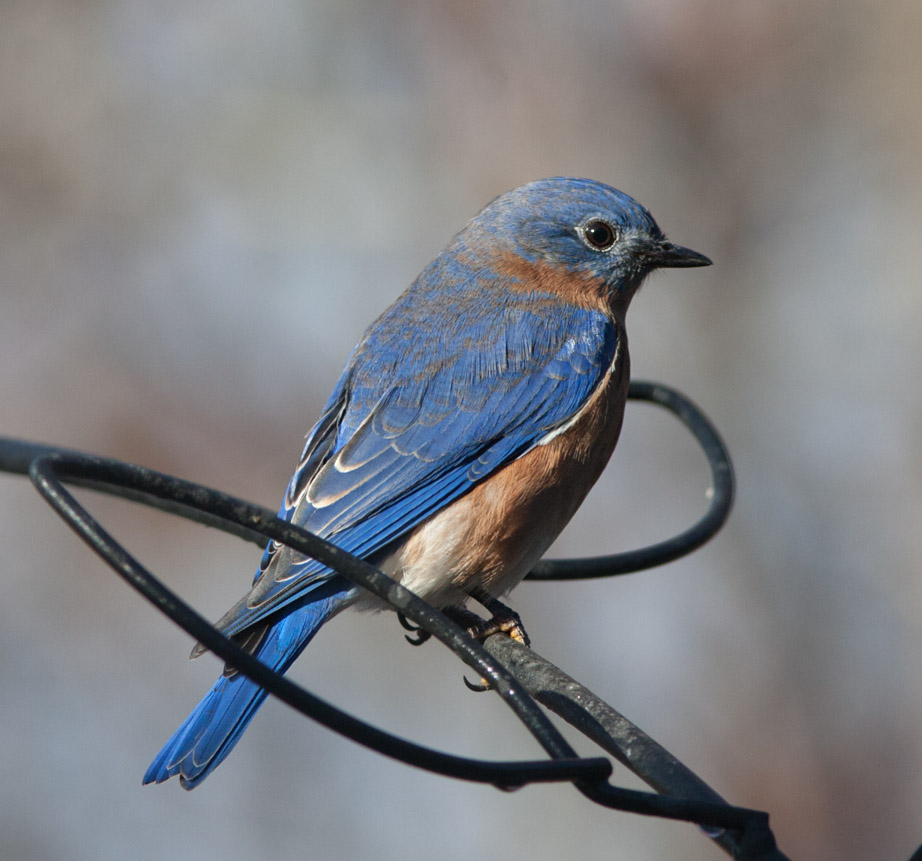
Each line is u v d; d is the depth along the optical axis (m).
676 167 15.20
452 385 8.72
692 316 15.05
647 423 14.41
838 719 13.67
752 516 14.41
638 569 8.76
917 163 15.31
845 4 15.31
